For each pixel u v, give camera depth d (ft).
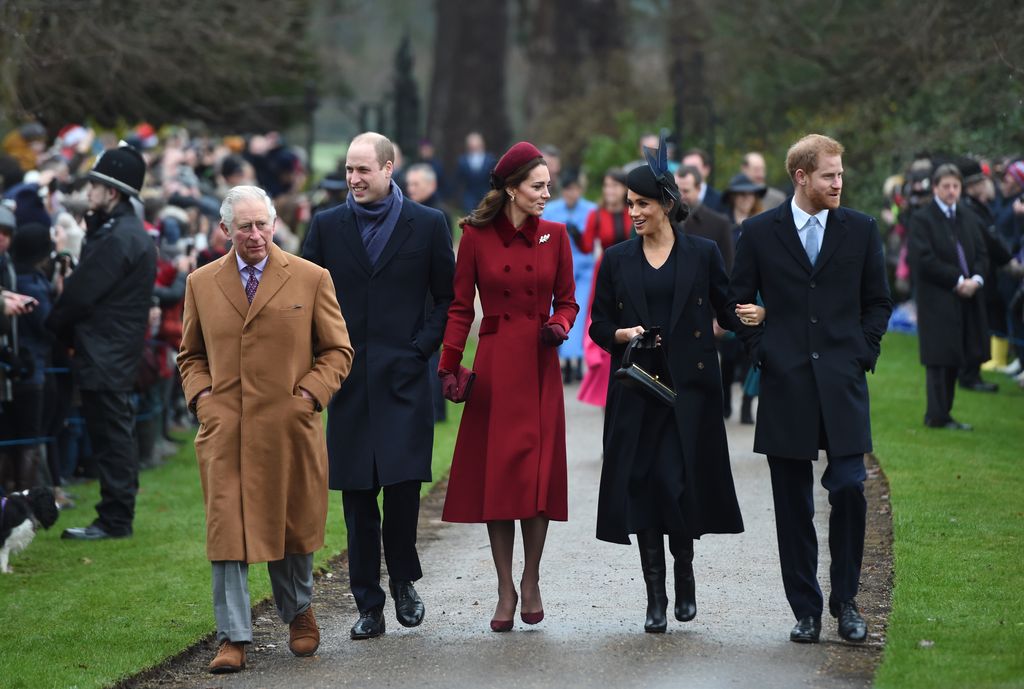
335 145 434.30
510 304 55.93
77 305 73.51
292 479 52.49
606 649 52.90
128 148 76.13
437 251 56.65
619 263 56.13
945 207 96.89
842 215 54.13
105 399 73.97
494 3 320.50
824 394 52.90
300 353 52.65
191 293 53.36
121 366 74.13
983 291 96.94
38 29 126.82
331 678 50.39
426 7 419.95
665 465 54.49
